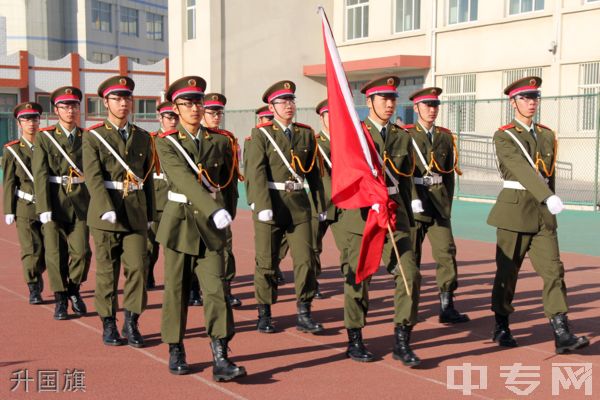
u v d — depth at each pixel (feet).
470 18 81.51
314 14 95.40
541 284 28.99
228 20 91.40
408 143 20.40
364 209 19.35
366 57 92.84
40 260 26.21
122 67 134.92
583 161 71.46
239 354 20.11
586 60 70.79
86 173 20.49
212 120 27.73
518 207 20.44
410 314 18.63
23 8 153.07
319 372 18.48
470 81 81.71
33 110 26.89
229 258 25.89
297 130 22.82
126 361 19.39
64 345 20.89
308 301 22.56
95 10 161.38
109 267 20.95
